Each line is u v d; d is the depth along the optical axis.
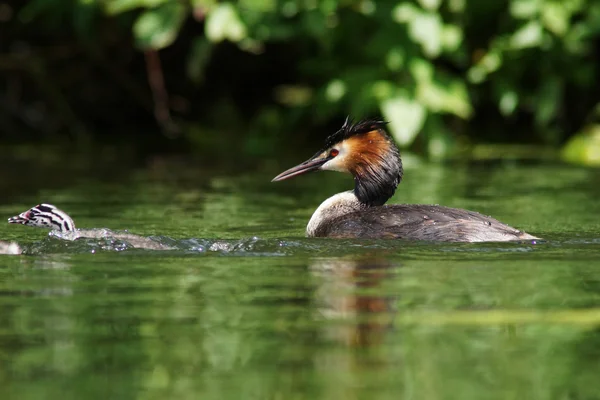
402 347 7.28
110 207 14.13
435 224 11.05
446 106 19.94
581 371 6.80
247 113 24.41
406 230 11.06
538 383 6.58
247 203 14.69
